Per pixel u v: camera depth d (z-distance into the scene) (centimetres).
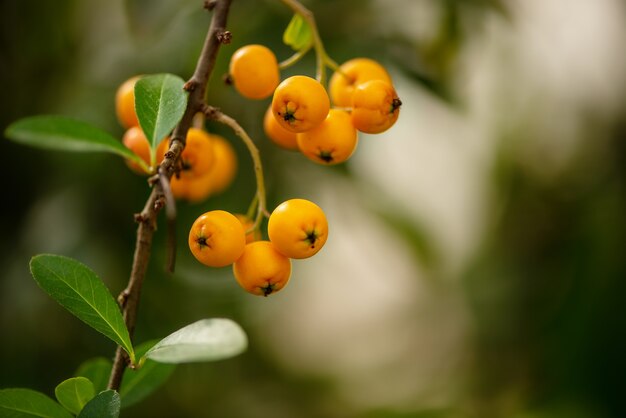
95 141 26
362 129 26
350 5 36
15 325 37
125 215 37
